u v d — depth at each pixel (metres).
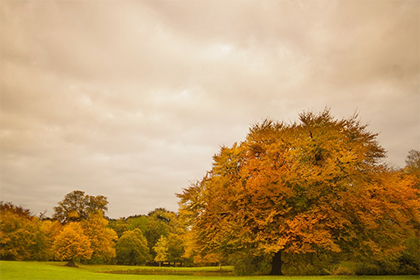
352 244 23.52
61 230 61.53
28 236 57.16
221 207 24.59
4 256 54.44
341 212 23.02
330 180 23.69
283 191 22.27
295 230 21.11
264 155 26.23
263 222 21.64
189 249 29.36
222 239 23.05
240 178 24.84
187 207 25.88
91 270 46.88
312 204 23.41
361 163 24.69
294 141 25.50
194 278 20.83
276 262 26.00
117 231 93.12
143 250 82.50
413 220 26.83
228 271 46.38
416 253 25.69
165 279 21.05
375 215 22.75
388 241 23.25
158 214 104.88
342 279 18.66
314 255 27.44
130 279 21.58
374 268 25.95
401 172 28.17
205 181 26.31
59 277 23.83
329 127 26.47
